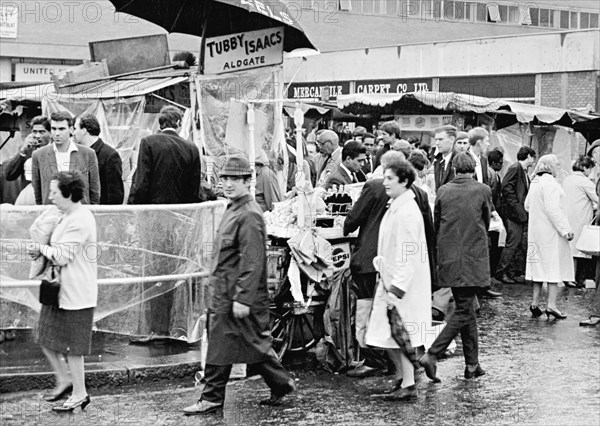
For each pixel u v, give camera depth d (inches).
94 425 280.8
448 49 1331.2
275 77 511.2
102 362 335.0
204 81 497.4
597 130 776.3
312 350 380.8
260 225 292.7
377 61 1413.6
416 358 317.7
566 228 471.8
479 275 339.0
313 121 946.1
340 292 354.0
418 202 335.3
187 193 356.5
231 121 498.3
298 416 295.9
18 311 322.3
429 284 322.7
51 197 292.0
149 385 329.1
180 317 350.6
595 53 1178.0
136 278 335.6
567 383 343.0
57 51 1631.4
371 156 542.0
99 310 336.2
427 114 799.1
